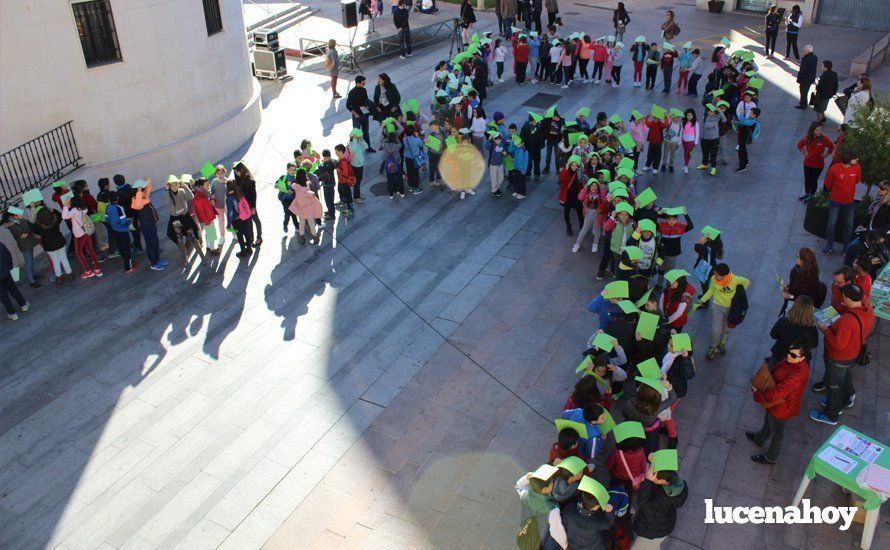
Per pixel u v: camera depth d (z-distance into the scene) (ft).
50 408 35.17
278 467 31.24
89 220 44.42
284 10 99.04
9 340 40.04
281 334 39.93
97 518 29.19
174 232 45.21
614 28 93.71
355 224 51.21
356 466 31.09
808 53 65.31
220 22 62.69
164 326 40.93
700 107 68.23
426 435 32.55
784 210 49.98
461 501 29.04
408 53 88.48
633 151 52.65
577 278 43.83
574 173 45.96
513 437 32.14
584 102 71.10
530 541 22.82
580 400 27.14
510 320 40.16
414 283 44.14
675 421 32.01
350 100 61.36
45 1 49.47
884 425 31.12
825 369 31.40
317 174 50.88
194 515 29.12
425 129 64.44
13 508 29.78
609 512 22.12
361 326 40.37
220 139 61.93
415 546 27.14
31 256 44.09
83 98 53.01
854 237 42.19
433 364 37.06
